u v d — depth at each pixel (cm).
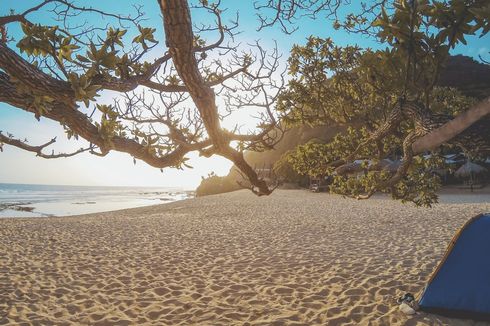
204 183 6066
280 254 963
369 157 379
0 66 144
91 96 153
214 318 557
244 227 1516
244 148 233
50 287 722
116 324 544
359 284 688
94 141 188
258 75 226
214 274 796
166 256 984
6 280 768
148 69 203
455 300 524
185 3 129
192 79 156
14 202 5438
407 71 258
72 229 1551
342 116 453
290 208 2359
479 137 206
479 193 3009
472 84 4347
